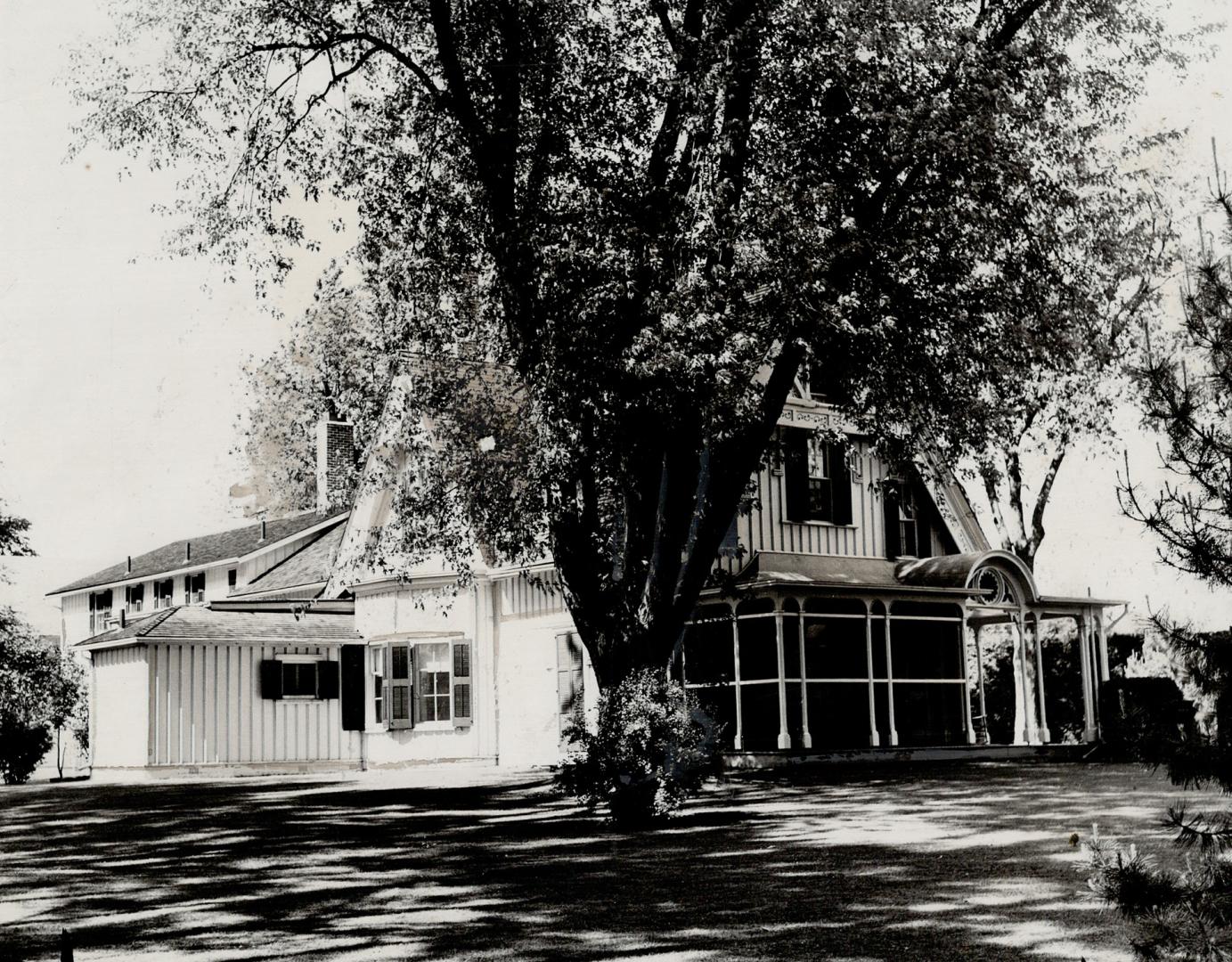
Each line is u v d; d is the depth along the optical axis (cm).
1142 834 1284
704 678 2792
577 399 1650
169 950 860
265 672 3294
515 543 1959
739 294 1573
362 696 3350
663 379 1602
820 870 1149
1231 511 588
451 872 1214
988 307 1741
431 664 3203
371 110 1927
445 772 2902
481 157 1775
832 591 2589
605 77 1772
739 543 2688
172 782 2947
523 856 1326
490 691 3094
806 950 805
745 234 1589
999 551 2850
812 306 1563
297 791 2411
